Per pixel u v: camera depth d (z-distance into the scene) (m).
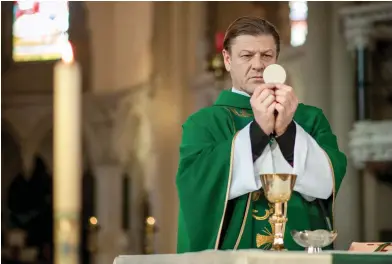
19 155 17.23
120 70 16.98
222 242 3.96
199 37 16.42
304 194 3.96
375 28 14.91
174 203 16.61
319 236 3.41
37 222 16.80
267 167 3.85
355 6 14.93
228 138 4.04
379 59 15.03
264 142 3.85
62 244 16.28
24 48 17.44
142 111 16.83
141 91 16.83
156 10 16.73
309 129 4.28
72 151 16.89
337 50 15.05
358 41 14.95
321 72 15.05
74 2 17.25
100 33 17.08
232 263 3.01
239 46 4.22
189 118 4.22
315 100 15.09
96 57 17.08
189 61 16.53
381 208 14.62
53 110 17.22
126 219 16.56
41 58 17.31
